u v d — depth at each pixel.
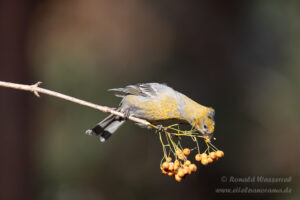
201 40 17.81
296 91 18.39
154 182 17.06
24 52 14.77
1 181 13.74
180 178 6.42
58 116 16.42
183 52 17.77
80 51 17.25
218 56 17.78
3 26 14.35
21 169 14.09
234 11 18.19
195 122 8.41
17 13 14.57
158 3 18.02
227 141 16.81
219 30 17.92
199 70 17.61
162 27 17.88
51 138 16.33
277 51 19.06
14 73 14.38
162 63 17.75
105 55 17.52
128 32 17.72
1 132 13.87
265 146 17.25
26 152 14.30
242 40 18.47
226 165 16.69
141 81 17.52
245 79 18.03
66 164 16.55
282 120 17.81
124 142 17.11
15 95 14.20
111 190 16.91
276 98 18.12
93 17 17.27
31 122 14.69
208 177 16.70
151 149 17.11
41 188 15.80
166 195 16.80
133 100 8.61
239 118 17.23
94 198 16.62
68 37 17.06
